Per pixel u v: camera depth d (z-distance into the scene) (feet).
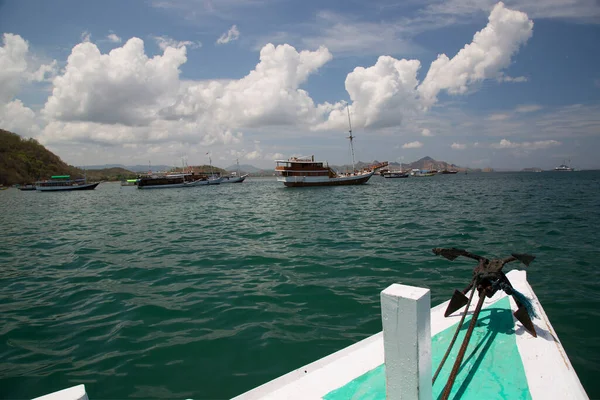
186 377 15.88
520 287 15.56
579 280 26.99
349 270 31.65
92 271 35.78
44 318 23.41
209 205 126.00
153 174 399.65
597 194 119.14
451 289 25.80
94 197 227.40
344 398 9.27
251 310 23.21
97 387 15.37
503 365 10.05
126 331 20.77
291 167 229.66
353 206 99.55
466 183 262.06
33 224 84.48
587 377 14.84
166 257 40.73
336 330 20.01
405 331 6.86
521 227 51.16
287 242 46.80
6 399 14.83
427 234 48.11
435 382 9.50
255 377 15.75
